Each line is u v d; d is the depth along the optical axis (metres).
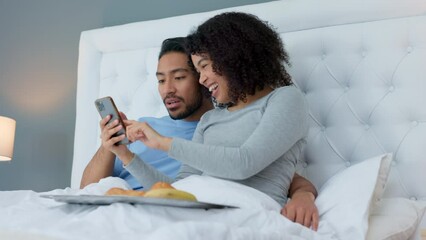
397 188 1.66
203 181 1.23
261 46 1.52
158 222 0.92
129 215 0.94
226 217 1.04
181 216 1.01
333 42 1.85
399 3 1.75
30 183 2.68
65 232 0.80
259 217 1.06
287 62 1.71
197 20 2.11
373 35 1.79
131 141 1.43
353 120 1.78
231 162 1.23
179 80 1.89
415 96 1.70
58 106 2.69
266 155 1.25
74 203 1.11
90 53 2.36
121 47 2.30
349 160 1.77
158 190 1.02
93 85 2.34
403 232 1.29
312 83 1.86
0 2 2.91
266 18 1.95
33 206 1.15
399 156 1.69
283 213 1.22
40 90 2.75
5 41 2.89
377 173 1.33
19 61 2.84
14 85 2.83
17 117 2.78
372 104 1.75
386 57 1.76
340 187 1.33
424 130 1.67
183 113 1.91
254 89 1.48
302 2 1.91
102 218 0.92
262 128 1.29
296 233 1.05
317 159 1.80
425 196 1.64
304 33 1.90
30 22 2.84
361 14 1.81
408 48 1.75
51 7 2.79
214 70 1.46
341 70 1.82
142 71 2.24
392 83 1.75
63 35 2.74
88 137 2.29
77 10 2.71
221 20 1.52
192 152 1.27
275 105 1.33
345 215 1.22
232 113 1.49
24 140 2.74
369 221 1.29
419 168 1.65
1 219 0.98
